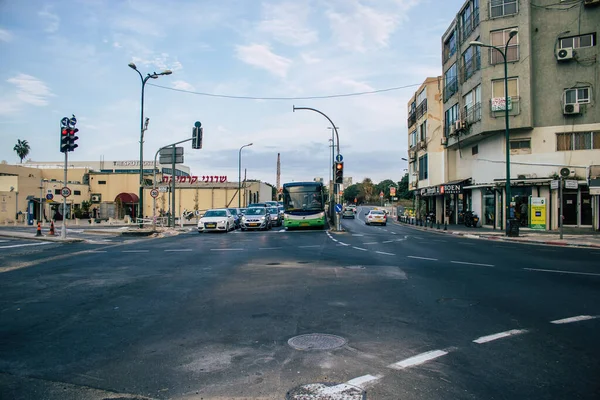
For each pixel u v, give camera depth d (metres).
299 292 8.36
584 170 25.86
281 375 4.32
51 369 4.54
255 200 69.25
